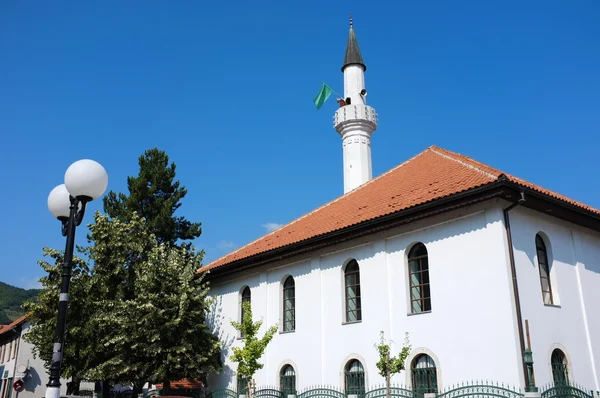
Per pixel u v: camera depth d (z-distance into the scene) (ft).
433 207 57.82
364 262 66.80
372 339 63.31
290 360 73.31
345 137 114.42
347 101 118.21
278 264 79.46
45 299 78.28
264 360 77.36
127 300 77.10
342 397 64.08
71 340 78.48
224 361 85.30
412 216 60.29
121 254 82.79
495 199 54.65
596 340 61.36
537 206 57.00
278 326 76.69
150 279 79.10
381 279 64.08
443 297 57.52
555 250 60.85
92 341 77.87
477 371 52.90
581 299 61.93
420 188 65.72
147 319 75.41
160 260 81.82
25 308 80.33
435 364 56.54
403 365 54.39
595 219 63.46
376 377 61.82
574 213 60.70
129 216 93.56
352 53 120.57
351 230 65.92
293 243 73.00
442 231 59.31
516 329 51.31
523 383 49.73
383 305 63.10
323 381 67.97
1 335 145.07
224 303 89.56
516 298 52.24
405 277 61.87
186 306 77.56
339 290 69.21
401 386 58.54
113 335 77.05
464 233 57.16
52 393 29.71
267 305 80.02
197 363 78.54
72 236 32.99
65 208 35.60
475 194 54.08
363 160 111.96
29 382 126.11
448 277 57.52
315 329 70.90
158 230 104.83
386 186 75.31
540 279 57.41
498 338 52.03
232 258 89.92
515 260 54.19
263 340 68.28
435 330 57.41
